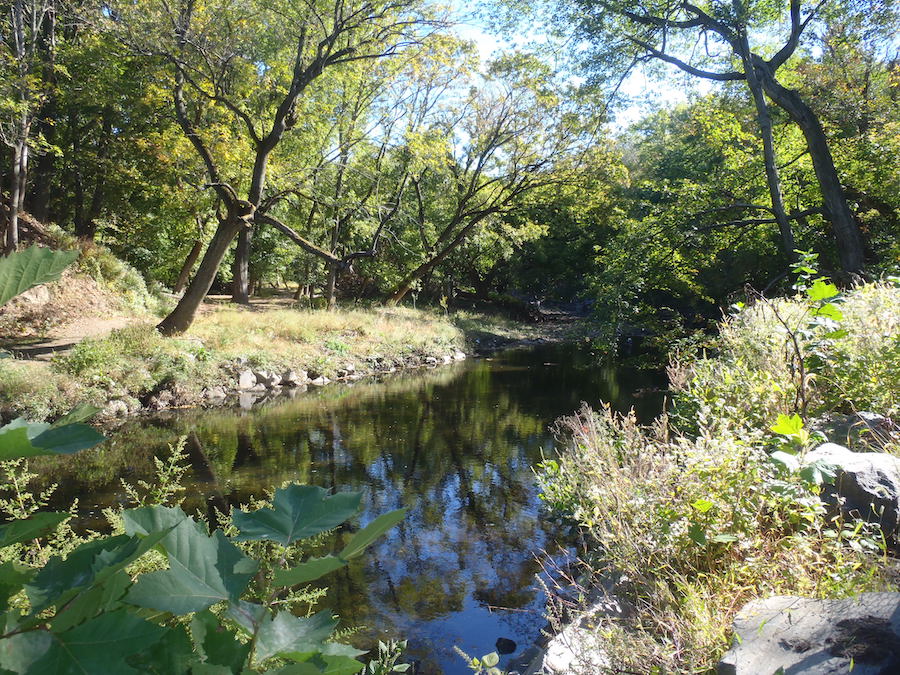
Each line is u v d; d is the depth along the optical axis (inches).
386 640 188.2
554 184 938.7
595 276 554.9
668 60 544.7
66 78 727.7
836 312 161.0
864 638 75.7
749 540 117.8
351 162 1023.6
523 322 1395.2
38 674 22.9
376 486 334.6
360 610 206.7
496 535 264.7
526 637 187.9
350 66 829.2
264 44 660.7
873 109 598.9
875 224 558.3
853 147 573.0
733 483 125.9
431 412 526.0
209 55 598.5
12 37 641.0
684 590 113.3
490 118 933.8
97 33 608.7
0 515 180.2
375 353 801.6
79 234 853.2
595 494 164.7
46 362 523.8
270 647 31.5
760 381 191.5
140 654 27.9
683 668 93.6
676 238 536.1
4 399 425.4
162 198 844.0
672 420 236.5
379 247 1135.0
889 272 320.2
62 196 939.3
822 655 75.2
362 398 593.3
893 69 605.6
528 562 236.1
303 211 1095.0
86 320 676.7
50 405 445.4
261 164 650.2
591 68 572.1
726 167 631.8
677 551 125.3
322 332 829.2
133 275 801.6
